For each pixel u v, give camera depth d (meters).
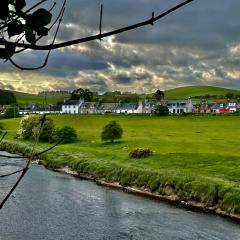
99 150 77.19
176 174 49.56
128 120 147.25
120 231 32.31
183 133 105.50
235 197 39.94
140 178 51.09
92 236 31.02
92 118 156.88
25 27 2.60
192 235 31.75
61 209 38.25
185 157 62.88
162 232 32.28
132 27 2.74
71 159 66.75
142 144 82.62
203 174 50.47
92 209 38.91
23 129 95.88
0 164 64.75
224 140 88.44
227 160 59.62
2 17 2.57
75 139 93.38
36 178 53.62
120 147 80.44
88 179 56.09
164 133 106.25
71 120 150.38
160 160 61.66
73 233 31.58
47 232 31.55
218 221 36.28
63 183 51.84
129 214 37.69
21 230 31.75
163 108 162.50
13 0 2.57
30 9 2.61
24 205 38.72
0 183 48.22
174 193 45.69
